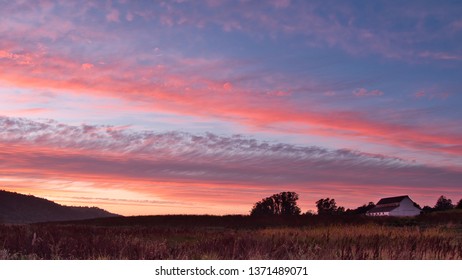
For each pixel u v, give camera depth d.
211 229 36.47
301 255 11.27
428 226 31.53
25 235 14.50
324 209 134.00
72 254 11.91
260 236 17.22
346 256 11.38
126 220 50.22
